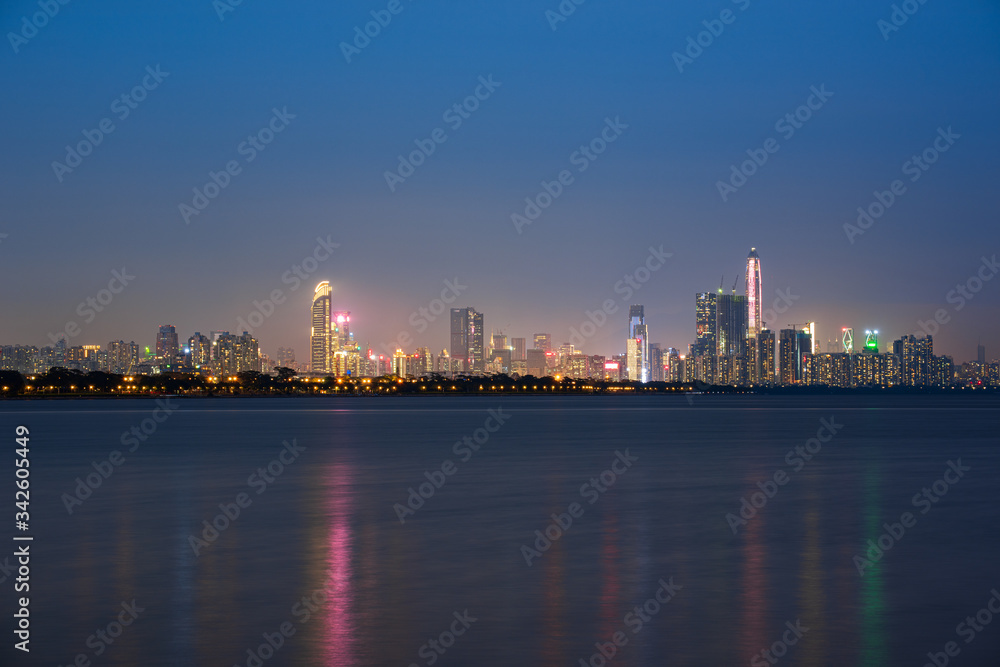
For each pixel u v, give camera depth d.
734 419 176.50
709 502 47.06
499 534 37.00
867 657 21.14
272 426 142.75
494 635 22.66
